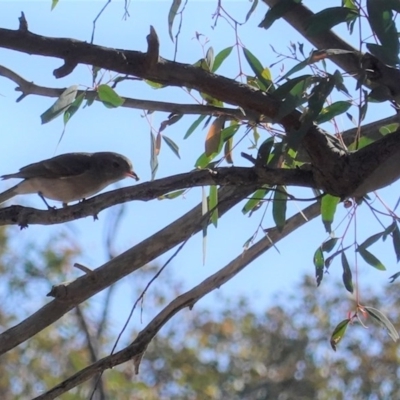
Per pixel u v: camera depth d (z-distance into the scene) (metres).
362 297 30.89
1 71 9.85
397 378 30.09
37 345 25.81
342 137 9.86
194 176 8.70
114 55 8.23
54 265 25.08
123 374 25.83
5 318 25.20
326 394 30.59
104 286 10.82
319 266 10.10
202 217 10.14
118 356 10.54
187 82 8.52
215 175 8.69
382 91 8.44
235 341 32.41
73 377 10.34
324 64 9.62
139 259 10.84
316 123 8.87
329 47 9.55
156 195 8.76
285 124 8.63
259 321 32.78
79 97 9.41
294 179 8.66
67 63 8.17
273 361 31.98
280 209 9.93
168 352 31.27
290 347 31.98
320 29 8.48
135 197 8.79
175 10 9.38
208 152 10.34
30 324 10.73
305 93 8.58
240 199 10.30
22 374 25.86
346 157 8.49
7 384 25.62
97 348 15.92
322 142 8.44
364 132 10.05
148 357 31.14
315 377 30.97
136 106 9.83
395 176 8.51
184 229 10.78
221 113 9.86
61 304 10.81
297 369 31.53
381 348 30.36
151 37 8.18
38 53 8.12
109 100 9.34
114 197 8.84
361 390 30.19
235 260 11.09
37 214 9.14
